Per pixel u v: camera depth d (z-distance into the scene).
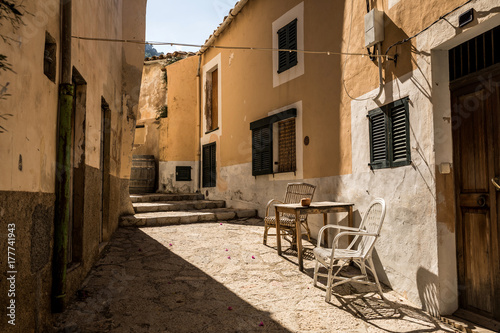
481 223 2.95
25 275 2.13
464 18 2.85
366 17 4.10
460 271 3.14
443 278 3.09
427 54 3.28
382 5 4.02
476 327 2.78
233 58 8.93
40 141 2.40
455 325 2.86
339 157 5.00
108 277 3.93
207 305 3.30
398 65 3.71
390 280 3.77
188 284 3.84
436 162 3.16
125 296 3.45
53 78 2.72
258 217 7.66
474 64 3.05
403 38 3.65
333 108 5.19
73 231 3.62
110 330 2.75
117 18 5.97
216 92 10.26
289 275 4.16
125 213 7.09
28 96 2.16
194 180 10.87
